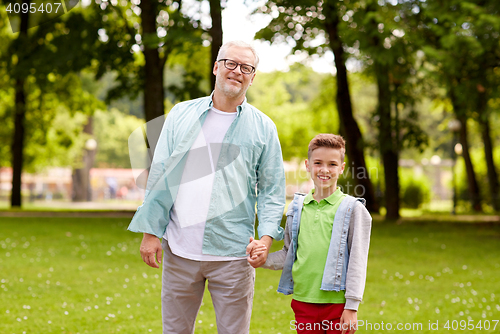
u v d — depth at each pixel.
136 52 15.50
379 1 12.27
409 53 11.98
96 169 45.94
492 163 23.05
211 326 4.48
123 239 10.16
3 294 5.57
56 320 4.63
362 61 12.70
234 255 2.79
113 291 5.84
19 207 20.62
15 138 20.66
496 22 10.43
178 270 2.82
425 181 29.42
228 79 2.75
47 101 22.61
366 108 38.12
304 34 13.59
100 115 48.25
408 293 5.91
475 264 7.97
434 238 11.11
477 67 12.08
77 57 14.28
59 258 8.04
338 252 2.67
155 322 4.64
